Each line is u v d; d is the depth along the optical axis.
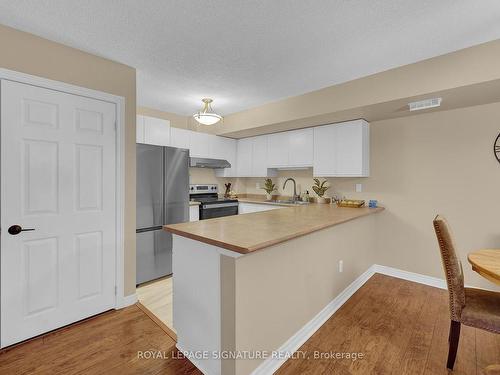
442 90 2.19
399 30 1.85
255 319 1.52
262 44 2.05
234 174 4.81
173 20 1.75
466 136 2.70
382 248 3.29
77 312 2.13
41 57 1.93
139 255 2.95
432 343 1.89
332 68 2.47
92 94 2.18
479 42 1.99
